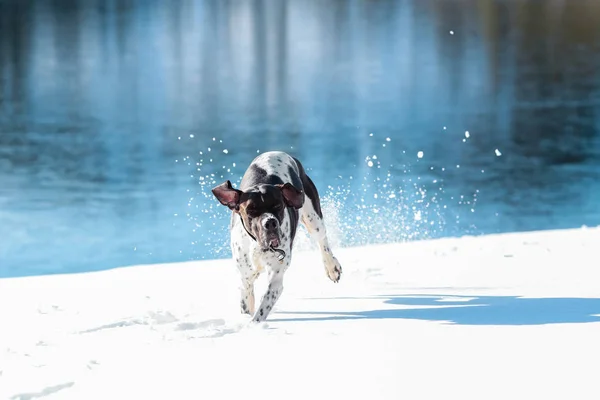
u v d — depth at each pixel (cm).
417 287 895
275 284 759
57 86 4012
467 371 564
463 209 1738
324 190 1881
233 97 3619
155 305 849
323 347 635
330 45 5631
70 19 7519
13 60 4956
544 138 2639
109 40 5969
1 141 2655
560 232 1216
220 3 9625
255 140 2625
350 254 1120
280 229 751
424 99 3494
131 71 4547
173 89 3894
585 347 613
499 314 735
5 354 653
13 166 2252
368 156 2334
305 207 873
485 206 1775
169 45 5716
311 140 2611
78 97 3662
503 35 6075
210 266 1078
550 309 752
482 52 5144
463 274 955
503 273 950
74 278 1020
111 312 818
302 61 4878
